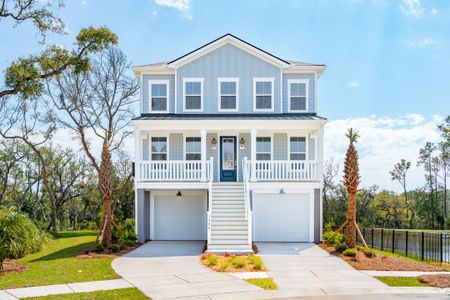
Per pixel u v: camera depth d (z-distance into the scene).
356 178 17.36
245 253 16.64
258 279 12.13
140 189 20.69
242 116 22.91
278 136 23.31
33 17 19.84
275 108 23.56
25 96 20.36
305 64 24.25
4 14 19.36
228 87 23.73
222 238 17.48
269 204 20.84
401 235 22.56
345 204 40.38
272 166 20.83
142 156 23.09
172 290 10.77
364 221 43.34
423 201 51.50
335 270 13.59
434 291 10.95
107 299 9.75
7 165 40.97
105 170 18.36
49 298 9.74
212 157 20.91
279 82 23.62
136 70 23.98
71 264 14.36
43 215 43.44
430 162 52.28
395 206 50.81
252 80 23.69
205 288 11.02
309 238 20.52
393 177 53.16
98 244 17.59
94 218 46.22
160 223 22.16
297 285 11.51
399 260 15.52
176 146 23.39
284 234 20.73
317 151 21.55
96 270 13.24
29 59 19.86
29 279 11.86
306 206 20.81
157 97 24.02
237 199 19.84
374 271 13.45
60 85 32.62
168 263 14.70
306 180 20.69
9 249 12.77
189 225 22.11
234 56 23.75
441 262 16.03
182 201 22.22
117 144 36.31
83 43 21.05
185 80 23.77
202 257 15.66
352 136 17.56
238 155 23.22
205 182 20.56
